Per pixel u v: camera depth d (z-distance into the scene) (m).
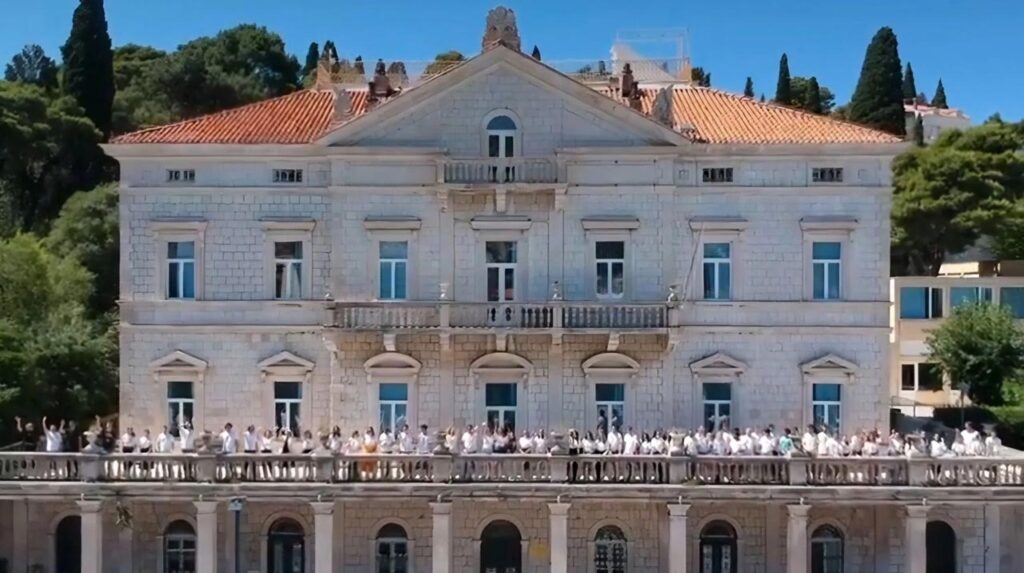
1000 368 59.47
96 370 56.16
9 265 58.81
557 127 45.22
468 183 44.41
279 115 48.59
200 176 45.78
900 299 68.62
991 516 43.59
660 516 43.91
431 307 44.12
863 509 44.12
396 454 41.69
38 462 41.78
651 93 50.91
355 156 45.19
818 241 45.44
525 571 44.41
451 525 42.62
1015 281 68.38
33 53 96.12
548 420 45.19
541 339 45.12
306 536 44.62
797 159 45.25
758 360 45.41
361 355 45.31
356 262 45.41
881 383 45.25
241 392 45.62
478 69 45.00
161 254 45.81
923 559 41.12
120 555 43.91
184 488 41.38
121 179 45.84
